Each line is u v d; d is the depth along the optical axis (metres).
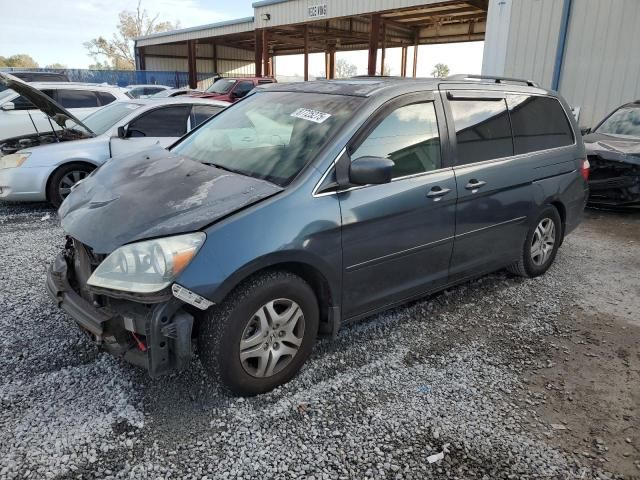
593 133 8.52
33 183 6.60
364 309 3.31
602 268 5.27
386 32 25.77
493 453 2.54
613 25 10.34
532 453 2.55
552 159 4.60
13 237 5.67
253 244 2.59
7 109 9.56
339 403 2.87
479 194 3.84
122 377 3.00
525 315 4.09
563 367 3.36
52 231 5.94
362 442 2.57
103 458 2.37
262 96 4.01
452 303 4.27
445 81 3.81
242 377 2.75
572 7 10.82
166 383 2.96
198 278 2.44
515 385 3.13
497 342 3.65
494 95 4.15
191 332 2.51
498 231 4.15
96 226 2.69
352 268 3.10
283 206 2.75
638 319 4.09
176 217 2.59
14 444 2.42
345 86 3.62
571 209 4.95
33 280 4.38
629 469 2.47
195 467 2.35
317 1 19.98
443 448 2.56
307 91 3.73
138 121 7.03
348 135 3.07
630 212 7.88
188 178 3.03
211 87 17.88
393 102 3.34
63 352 3.24
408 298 3.61
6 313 3.73
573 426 2.77
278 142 3.28
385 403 2.88
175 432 2.57
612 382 3.20
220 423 2.65
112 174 3.35
